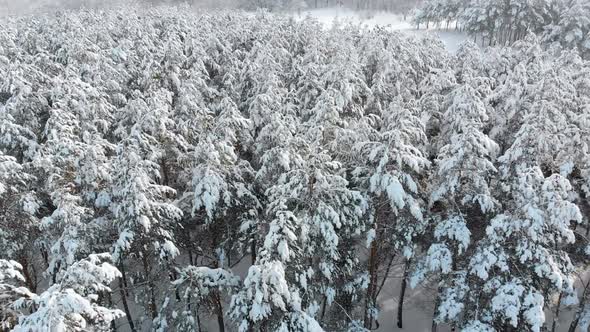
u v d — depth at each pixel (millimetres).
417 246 20562
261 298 13148
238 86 31172
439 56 40094
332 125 21031
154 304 19250
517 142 18359
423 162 16438
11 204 16938
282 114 22984
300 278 15125
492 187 19609
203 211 18234
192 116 23031
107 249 16828
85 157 16922
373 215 17281
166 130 20016
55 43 37625
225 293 20234
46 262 21641
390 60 30453
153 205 15680
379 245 18766
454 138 17062
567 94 24984
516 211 15500
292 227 13984
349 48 34938
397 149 15930
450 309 16797
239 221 18766
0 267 11992
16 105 23250
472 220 18359
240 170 19125
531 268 15688
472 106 22297
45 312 9781
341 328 19234
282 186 16125
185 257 24562
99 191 17359
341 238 17844
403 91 29703
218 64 36875
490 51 36375
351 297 19281
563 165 19297
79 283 11344
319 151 17672
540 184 15656
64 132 18609
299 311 14039
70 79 23938
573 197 18938
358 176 17906
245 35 43938
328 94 21781
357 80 26984
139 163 15742
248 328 14406
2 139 20844
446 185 17062
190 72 29406
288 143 17844
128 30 42781
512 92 25344
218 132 20094
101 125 23484
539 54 34344
